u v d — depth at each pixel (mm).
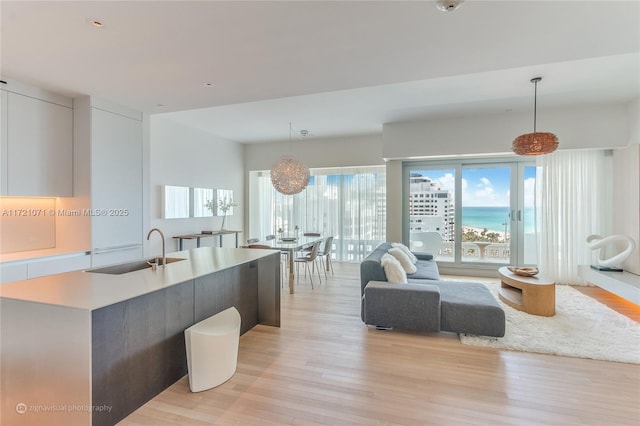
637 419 2033
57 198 3912
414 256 5477
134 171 4328
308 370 2646
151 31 2318
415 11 2072
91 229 3789
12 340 1927
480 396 2281
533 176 5949
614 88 4238
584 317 3865
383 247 5105
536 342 3162
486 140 5527
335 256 7938
